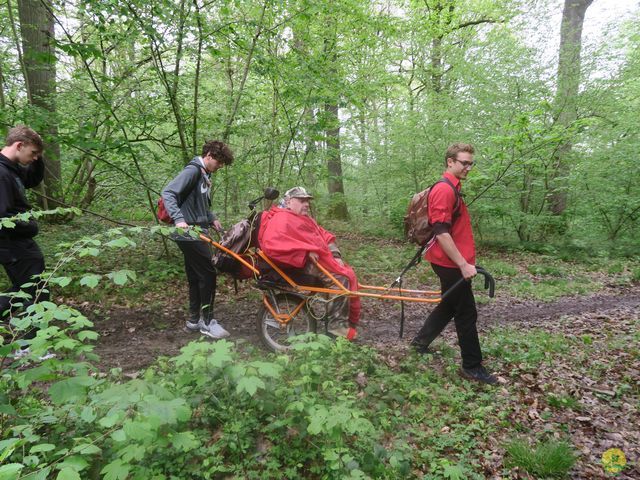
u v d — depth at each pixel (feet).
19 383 5.83
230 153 14.26
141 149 21.30
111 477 5.28
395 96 40.52
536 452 8.77
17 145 11.06
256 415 9.07
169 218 14.05
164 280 20.86
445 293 11.58
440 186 11.34
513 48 32.04
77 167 24.76
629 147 31.71
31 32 22.95
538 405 10.93
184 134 23.16
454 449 9.12
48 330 6.39
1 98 20.94
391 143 37.19
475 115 32.94
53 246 22.04
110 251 24.27
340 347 11.48
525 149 25.49
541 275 26.61
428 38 40.70
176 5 18.52
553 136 23.20
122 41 18.94
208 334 14.79
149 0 17.54
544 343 14.70
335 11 25.04
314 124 25.34
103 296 18.24
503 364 13.21
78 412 7.29
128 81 21.47
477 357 12.01
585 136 32.68
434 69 39.68
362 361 12.42
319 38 27.20
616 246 33.42
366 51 33.27
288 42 22.86
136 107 20.66
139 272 21.52
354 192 45.47
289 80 23.13
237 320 16.99
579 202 35.47
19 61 22.48
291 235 12.59
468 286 11.71
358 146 38.68
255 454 8.21
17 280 11.81
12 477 4.63
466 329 11.87
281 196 26.78
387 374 11.78
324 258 12.83
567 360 13.58
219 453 8.18
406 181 37.96
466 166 11.50
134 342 14.46
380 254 30.40
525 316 18.84
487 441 9.45
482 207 32.71
